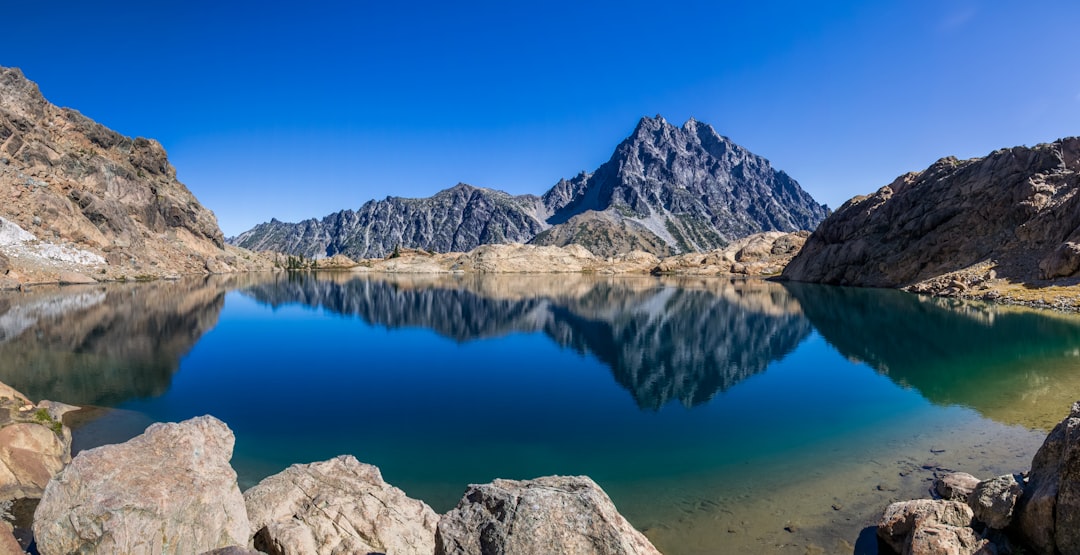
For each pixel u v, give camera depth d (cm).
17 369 3444
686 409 2758
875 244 11000
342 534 1206
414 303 8669
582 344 4909
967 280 7575
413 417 2655
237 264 19938
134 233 14562
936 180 10469
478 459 2081
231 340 5059
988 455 1898
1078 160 8094
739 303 8150
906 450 2012
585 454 2123
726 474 1873
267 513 1261
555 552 809
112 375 3409
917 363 3647
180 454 1117
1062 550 1060
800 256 14062
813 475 1825
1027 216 7938
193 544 987
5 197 11244
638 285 12775
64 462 1831
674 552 1341
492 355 4409
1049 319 4984
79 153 15550
